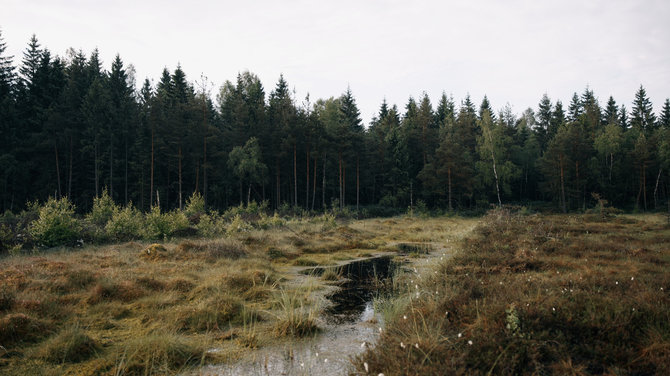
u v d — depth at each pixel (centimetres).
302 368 480
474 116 8331
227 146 5147
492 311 543
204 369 492
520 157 6531
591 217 3042
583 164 5316
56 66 5041
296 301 837
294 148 4678
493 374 393
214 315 698
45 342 540
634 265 1013
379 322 691
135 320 679
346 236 2147
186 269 1082
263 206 3294
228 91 6994
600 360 438
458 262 1145
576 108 8938
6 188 4016
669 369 391
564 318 525
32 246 1462
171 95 5844
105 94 4681
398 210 5134
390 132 6197
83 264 1104
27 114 4594
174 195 5016
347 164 5031
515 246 1415
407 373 372
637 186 5534
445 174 5225
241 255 1372
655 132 6034
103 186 4650
